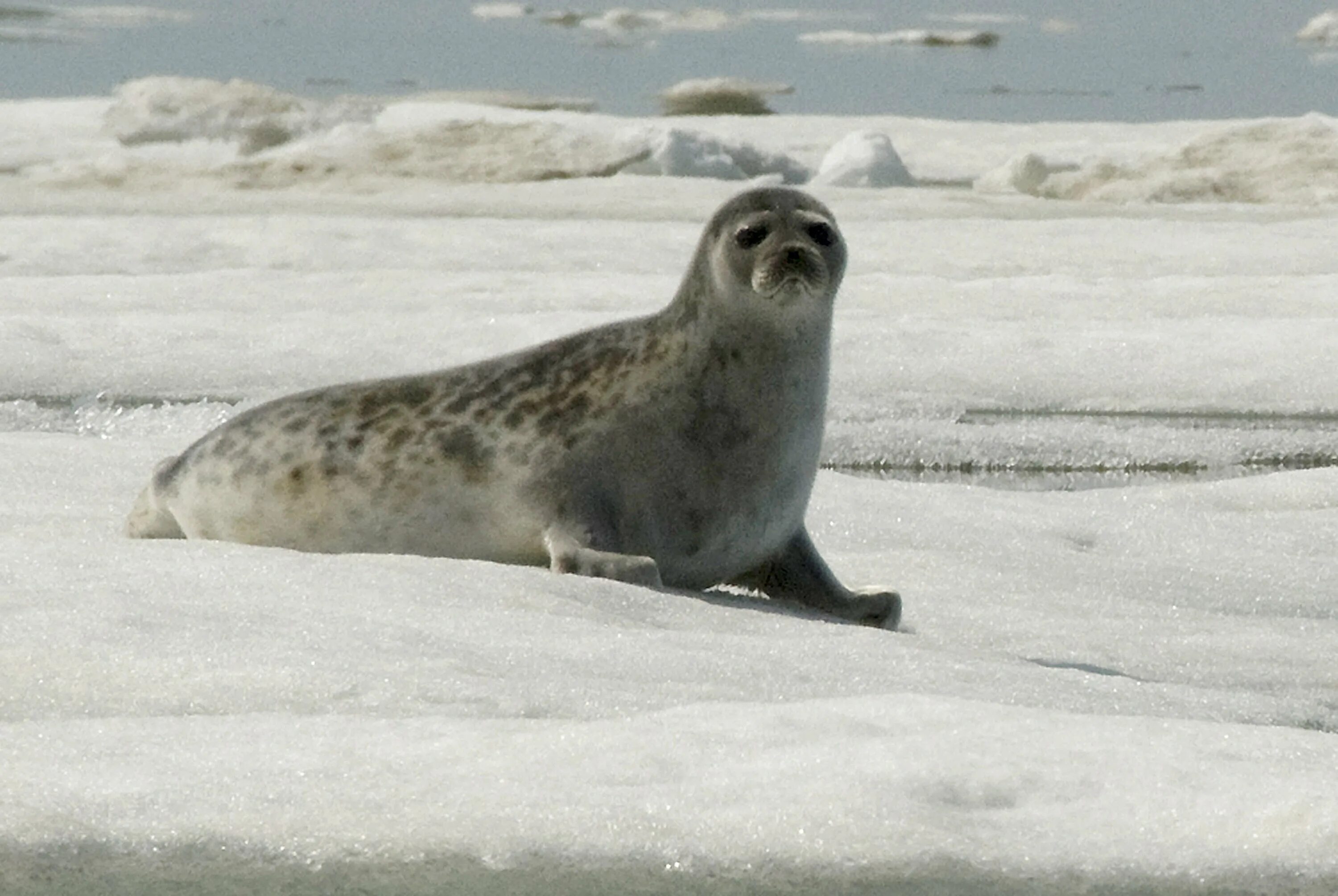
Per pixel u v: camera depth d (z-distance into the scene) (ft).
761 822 29.40
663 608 45.39
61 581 43.57
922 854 28.60
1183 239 131.34
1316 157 164.86
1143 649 47.80
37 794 30.40
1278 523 63.16
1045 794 30.58
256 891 28.94
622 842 29.07
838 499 63.16
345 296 104.37
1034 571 56.75
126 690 36.68
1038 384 87.66
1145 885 28.19
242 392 83.82
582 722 34.24
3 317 94.43
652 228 133.69
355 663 37.86
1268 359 91.09
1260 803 30.04
